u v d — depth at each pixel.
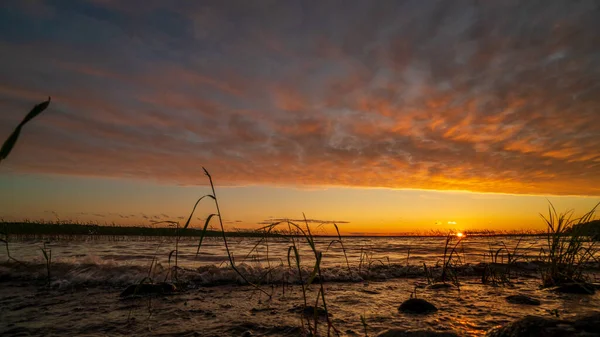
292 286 5.28
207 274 5.64
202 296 4.37
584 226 4.99
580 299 4.14
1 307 3.73
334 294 4.64
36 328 2.96
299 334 2.76
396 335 2.41
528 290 4.87
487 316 3.33
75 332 2.85
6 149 0.94
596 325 2.05
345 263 8.49
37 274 5.62
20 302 3.99
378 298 4.36
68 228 18.61
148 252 10.72
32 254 9.10
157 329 2.93
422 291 4.87
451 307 3.75
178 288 4.82
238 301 4.09
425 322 3.10
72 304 3.89
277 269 6.19
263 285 5.26
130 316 3.36
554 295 4.43
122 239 18.48
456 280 5.54
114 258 8.66
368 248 15.43
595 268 6.68
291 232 2.86
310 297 4.39
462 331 2.80
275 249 13.67
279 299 4.23
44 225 17.69
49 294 4.46
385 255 11.58
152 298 4.24
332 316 3.37
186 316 3.36
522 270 7.12
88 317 3.32
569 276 4.97
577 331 2.02
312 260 9.29
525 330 2.16
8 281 5.29
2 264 6.14
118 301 4.05
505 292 4.71
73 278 5.36
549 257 5.30
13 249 10.70
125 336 2.73
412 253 12.51
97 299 4.15
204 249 12.95
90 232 19.45
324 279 5.91
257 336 2.71
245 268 6.07
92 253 9.97
